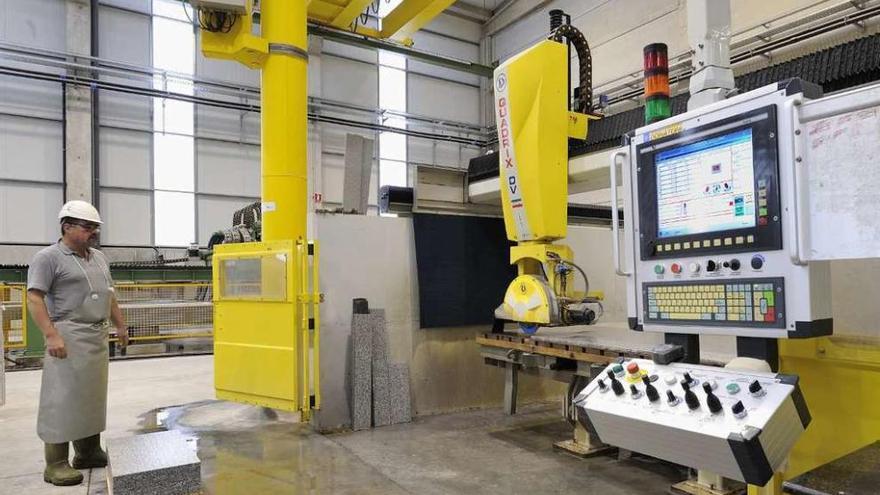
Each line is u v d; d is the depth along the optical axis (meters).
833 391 2.01
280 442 3.60
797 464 2.09
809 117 1.50
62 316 3.01
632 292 2.01
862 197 1.39
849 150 1.42
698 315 1.77
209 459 3.27
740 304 1.65
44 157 8.93
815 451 2.05
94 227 3.10
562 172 3.39
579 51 3.73
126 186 9.41
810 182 1.50
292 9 4.35
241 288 4.11
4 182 8.67
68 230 3.03
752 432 1.26
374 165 11.30
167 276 8.79
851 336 2.00
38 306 2.89
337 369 4.23
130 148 9.44
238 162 10.27
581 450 3.57
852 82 3.26
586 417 1.71
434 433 4.09
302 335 3.92
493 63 11.38
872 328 2.44
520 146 3.39
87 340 3.06
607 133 3.49
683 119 1.81
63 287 3.01
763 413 1.31
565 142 3.40
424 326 4.54
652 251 1.91
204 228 9.98
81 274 3.04
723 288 1.70
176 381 6.11
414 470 3.32
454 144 12.27
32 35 8.81
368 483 2.91
